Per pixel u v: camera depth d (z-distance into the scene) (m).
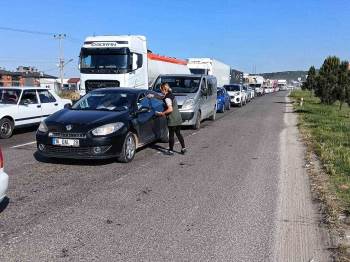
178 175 8.75
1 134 13.77
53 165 9.50
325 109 29.72
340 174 8.80
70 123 9.37
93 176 8.52
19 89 14.86
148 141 11.36
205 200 6.98
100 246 5.05
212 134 15.54
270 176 8.77
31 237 5.29
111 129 9.42
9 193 7.18
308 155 11.20
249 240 5.29
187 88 17.69
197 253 4.89
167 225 5.78
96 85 19.92
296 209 6.53
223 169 9.40
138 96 11.13
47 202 6.71
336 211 6.32
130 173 8.84
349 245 5.12
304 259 4.76
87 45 20.14
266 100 50.38
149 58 24.73
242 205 6.72
